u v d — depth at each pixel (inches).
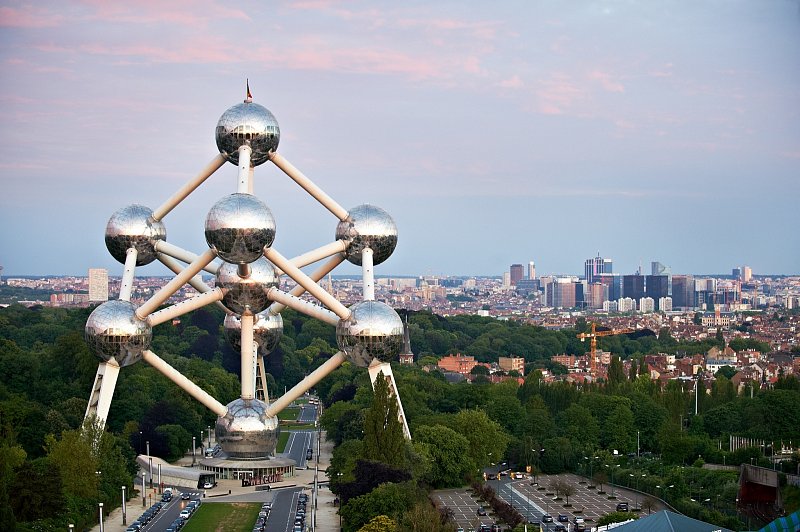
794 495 7613.2
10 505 6540.4
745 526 7534.5
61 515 7273.6
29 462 7465.6
